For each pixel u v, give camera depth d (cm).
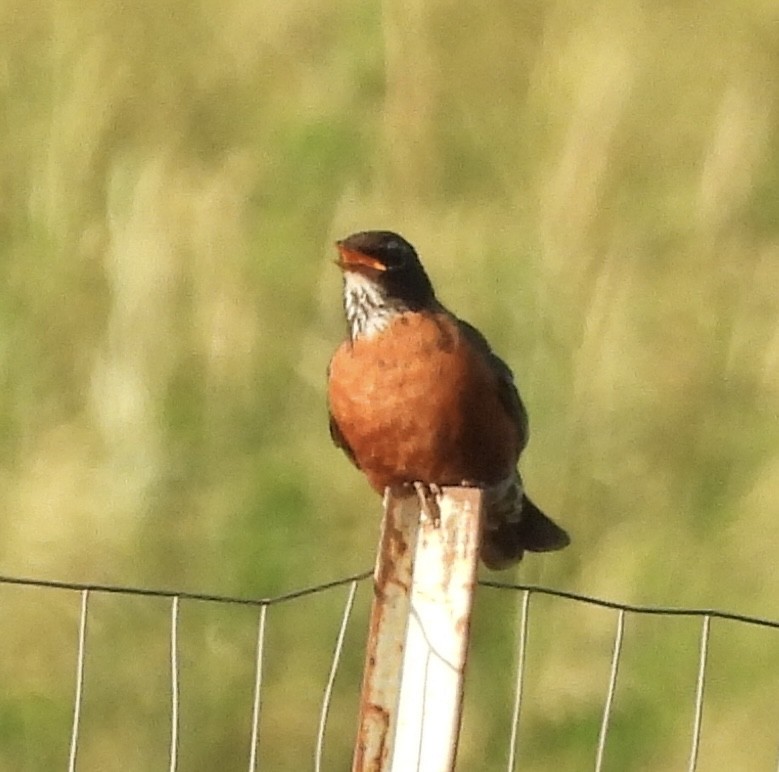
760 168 1238
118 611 1064
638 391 1161
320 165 1234
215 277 1163
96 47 1227
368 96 1266
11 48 1235
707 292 1196
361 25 1283
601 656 1084
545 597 1093
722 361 1181
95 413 1135
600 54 1256
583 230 1196
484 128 1242
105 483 1110
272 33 1271
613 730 1068
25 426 1133
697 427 1159
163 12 1254
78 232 1175
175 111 1228
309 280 1175
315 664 1068
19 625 1052
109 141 1209
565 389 1157
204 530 1100
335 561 1094
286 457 1126
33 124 1216
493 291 1177
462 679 569
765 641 1091
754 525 1134
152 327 1148
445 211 1217
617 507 1140
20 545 1077
